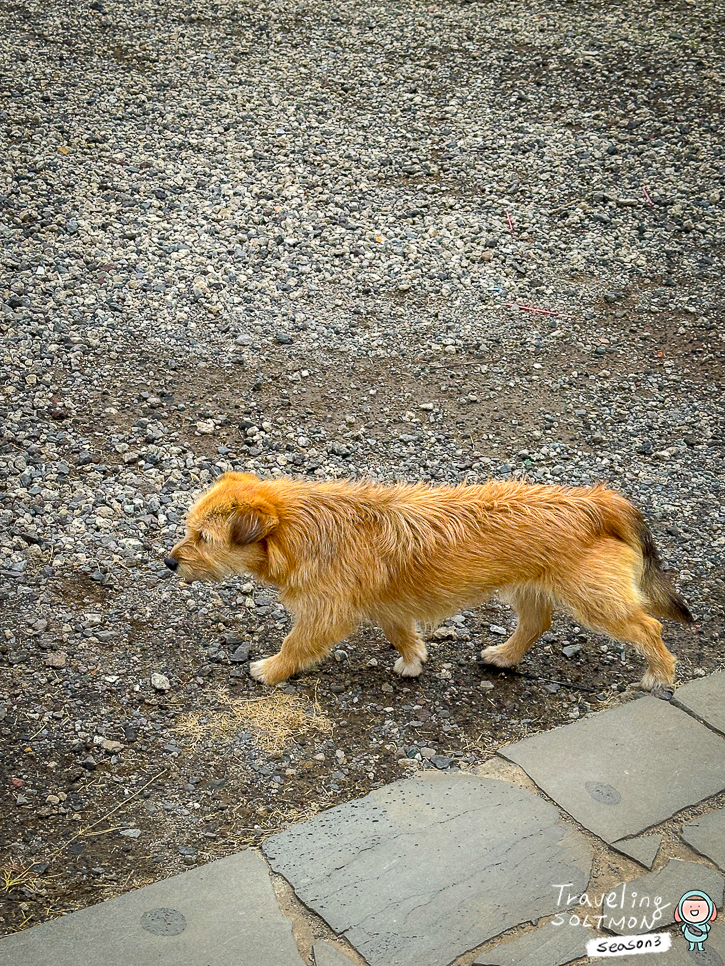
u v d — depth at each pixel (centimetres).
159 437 229
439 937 150
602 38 419
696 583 210
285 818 167
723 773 171
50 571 199
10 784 168
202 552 178
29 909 154
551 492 183
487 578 180
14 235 275
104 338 251
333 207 304
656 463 237
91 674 184
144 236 281
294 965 147
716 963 149
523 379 257
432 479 226
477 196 319
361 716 183
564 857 159
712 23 430
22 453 221
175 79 364
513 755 174
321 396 245
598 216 314
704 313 279
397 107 363
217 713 181
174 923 151
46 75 355
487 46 411
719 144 349
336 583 179
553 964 148
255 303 267
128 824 165
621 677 192
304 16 427
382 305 272
